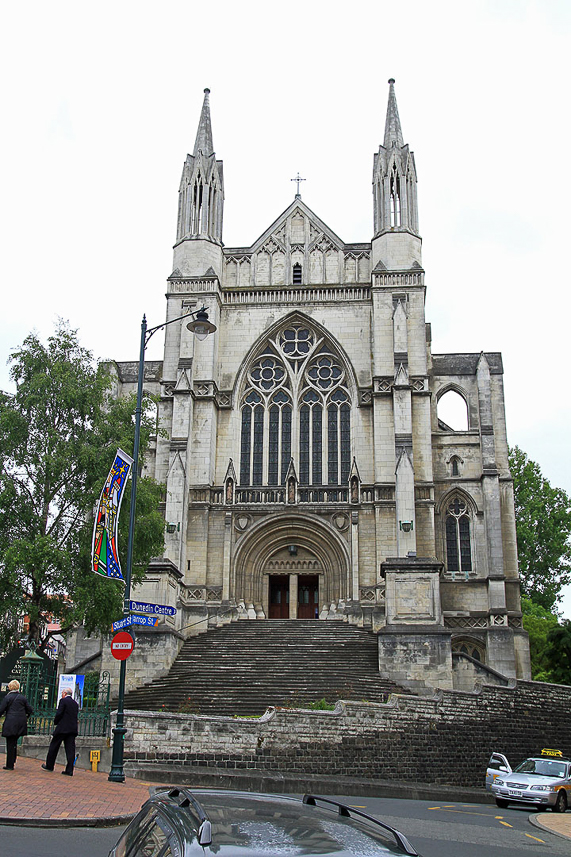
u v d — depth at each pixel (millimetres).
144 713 29656
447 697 38688
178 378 58438
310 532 57406
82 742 28422
